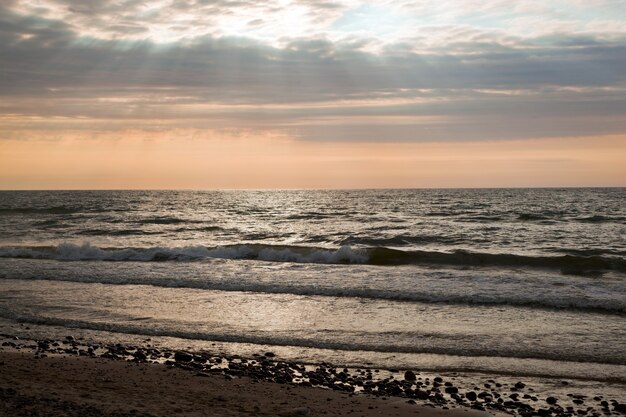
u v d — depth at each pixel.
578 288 17.61
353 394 9.17
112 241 35.03
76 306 15.88
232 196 135.00
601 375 10.20
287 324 13.81
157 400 8.21
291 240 35.38
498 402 8.93
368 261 25.17
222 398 8.55
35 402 7.59
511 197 108.00
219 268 22.45
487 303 15.78
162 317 14.59
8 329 13.63
